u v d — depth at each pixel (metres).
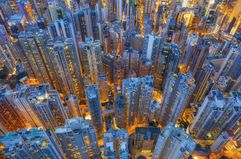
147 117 176.62
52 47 172.25
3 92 140.00
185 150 105.69
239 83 186.88
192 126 162.00
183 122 177.12
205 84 183.50
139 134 142.25
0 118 136.62
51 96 137.12
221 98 139.88
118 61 198.25
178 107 151.88
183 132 111.00
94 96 138.50
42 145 101.25
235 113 136.12
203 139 164.88
